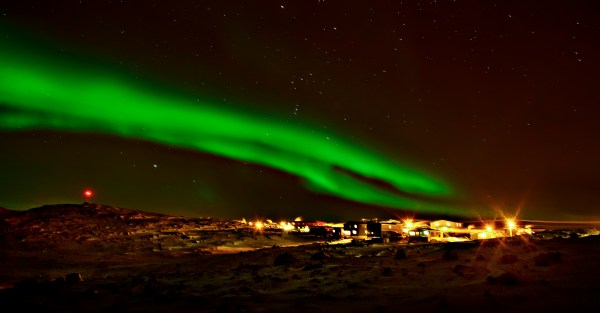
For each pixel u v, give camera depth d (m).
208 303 9.05
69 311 8.85
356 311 7.65
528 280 9.34
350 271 13.70
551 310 6.66
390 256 17.92
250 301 9.09
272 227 64.50
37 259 29.59
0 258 29.08
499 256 13.90
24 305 9.59
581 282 8.67
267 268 16.56
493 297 7.86
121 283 13.77
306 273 14.09
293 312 7.77
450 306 7.41
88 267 25.45
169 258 31.88
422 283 10.40
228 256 25.89
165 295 10.10
